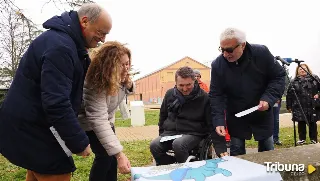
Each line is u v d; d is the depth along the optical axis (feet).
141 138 30.32
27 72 6.81
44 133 6.84
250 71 9.91
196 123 11.54
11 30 25.79
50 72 6.48
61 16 7.24
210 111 11.35
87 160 18.80
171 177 6.46
